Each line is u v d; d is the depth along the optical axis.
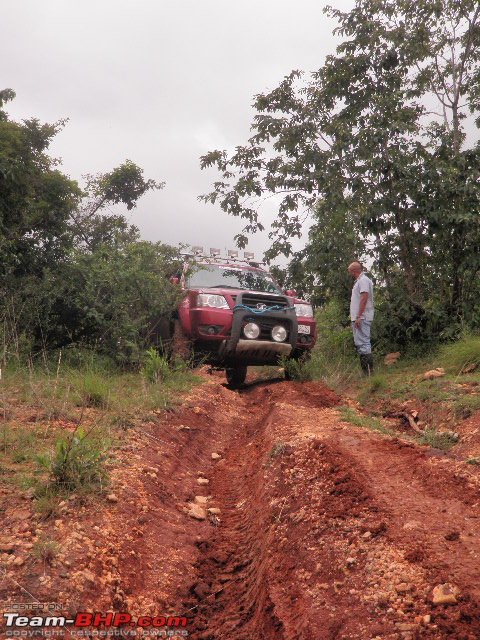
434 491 4.05
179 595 3.43
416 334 10.39
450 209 10.13
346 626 2.67
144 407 6.56
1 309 8.41
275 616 3.00
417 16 11.01
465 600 2.61
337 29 11.27
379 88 11.16
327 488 4.23
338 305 12.09
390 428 6.61
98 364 8.48
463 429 5.91
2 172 9.13
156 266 9.93
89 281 9.01
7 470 4.18
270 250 12.12
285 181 11.50
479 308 10.02
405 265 10.76
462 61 11.27
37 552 3.11
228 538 4.25
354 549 3.29
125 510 3.95
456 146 10.98
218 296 9.55
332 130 11.20
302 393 8.52
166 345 9.66
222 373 13.57
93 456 4.18
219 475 5.66
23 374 7.09
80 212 15.22
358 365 10.16
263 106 11.67
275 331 9.60
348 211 11.07
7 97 10.31
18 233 9.59
